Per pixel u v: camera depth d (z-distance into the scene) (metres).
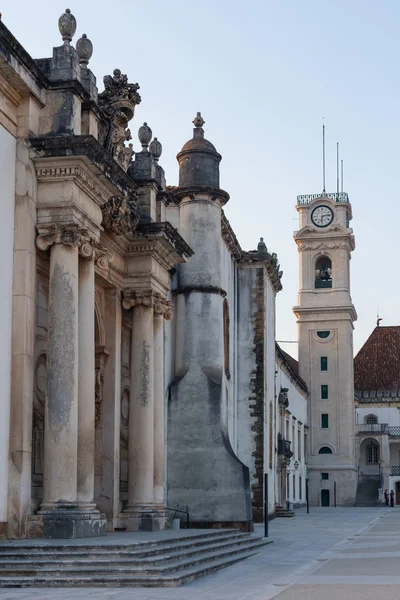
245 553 25.36
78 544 18.69
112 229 26.27
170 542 21.77
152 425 28.83
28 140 22.06
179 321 36.09
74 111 22.88
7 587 16.59
